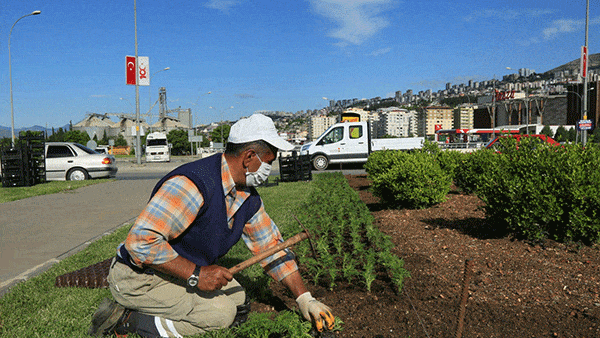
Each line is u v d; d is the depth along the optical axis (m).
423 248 4.93
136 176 20.69
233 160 2.45
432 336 2.77
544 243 4.77
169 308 2.64
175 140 88.12
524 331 2.83
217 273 2.45
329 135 21.70
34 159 15.00
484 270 4.09
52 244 5.88
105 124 149.88
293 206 8.41
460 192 9.77
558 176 4.62
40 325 3.05
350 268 3.80
